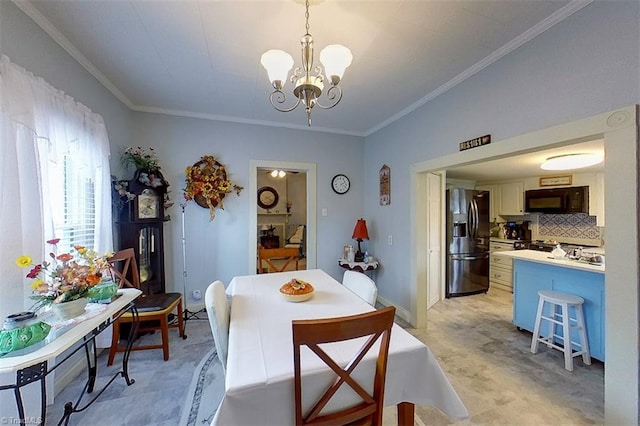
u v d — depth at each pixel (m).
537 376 2.01
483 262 4.30
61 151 1.71
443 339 2.63
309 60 1.40
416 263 2.91
